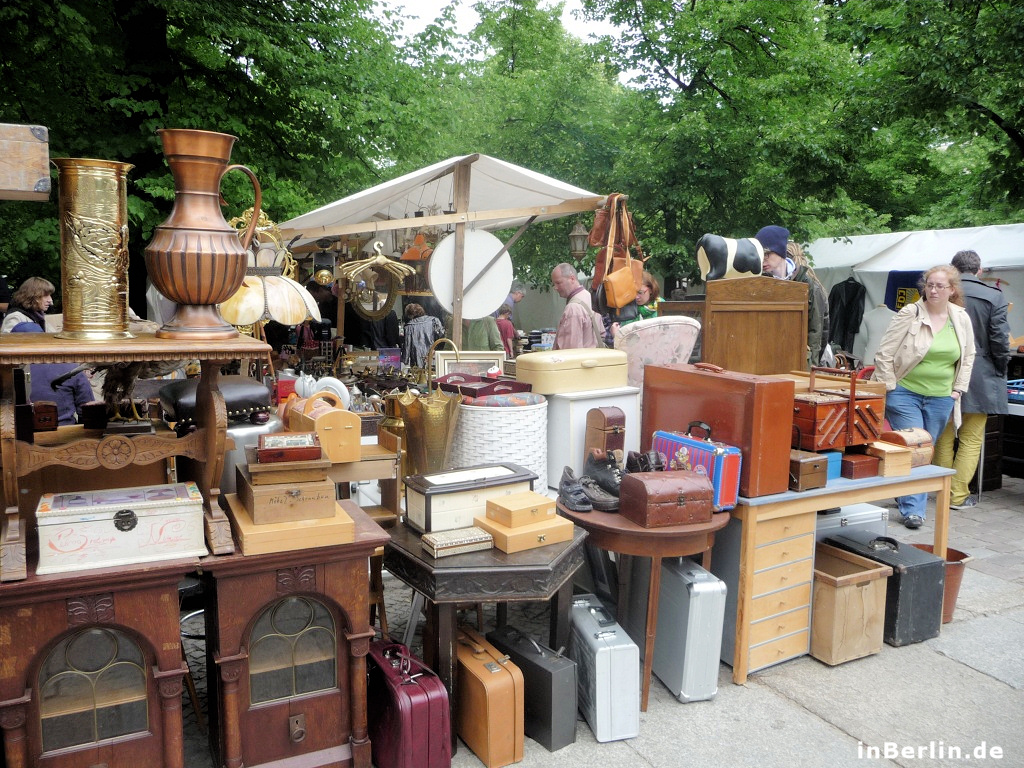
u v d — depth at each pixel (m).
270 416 3.13
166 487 2.38
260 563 2.34
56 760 2.20
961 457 5.95
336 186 9.82
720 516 3.12
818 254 11.02
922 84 8.88
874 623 3.56
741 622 3.27
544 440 3.67
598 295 5.38
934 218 14.73
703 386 3.46
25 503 2.45
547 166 11.87
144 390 3.32
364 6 9.95
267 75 9.05
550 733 2.78
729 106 11.17
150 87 8.36
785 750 2.82
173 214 2.27
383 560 2.92
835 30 11.74
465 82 12.90
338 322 6.41
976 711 3.11
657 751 2.80
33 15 7.29
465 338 8.06
